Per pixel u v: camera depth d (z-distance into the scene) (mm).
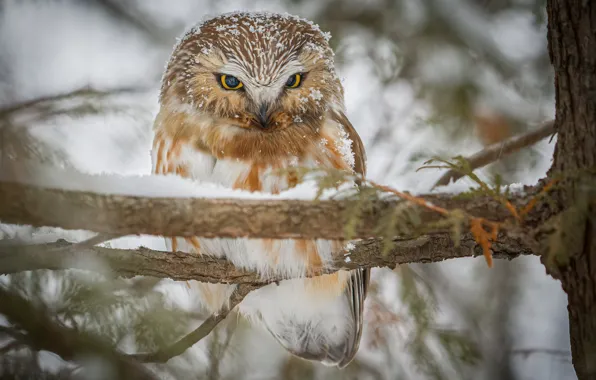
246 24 8789
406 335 10227
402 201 5742
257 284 7676
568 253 5199
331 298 9188
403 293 9766
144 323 7309
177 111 8727
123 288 7801
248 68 8500
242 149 8469
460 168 5613
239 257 7840
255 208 5742
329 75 9016
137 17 12852
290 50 8664
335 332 9570
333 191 6109
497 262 12148
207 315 9414
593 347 5250
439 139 10875
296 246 7777
